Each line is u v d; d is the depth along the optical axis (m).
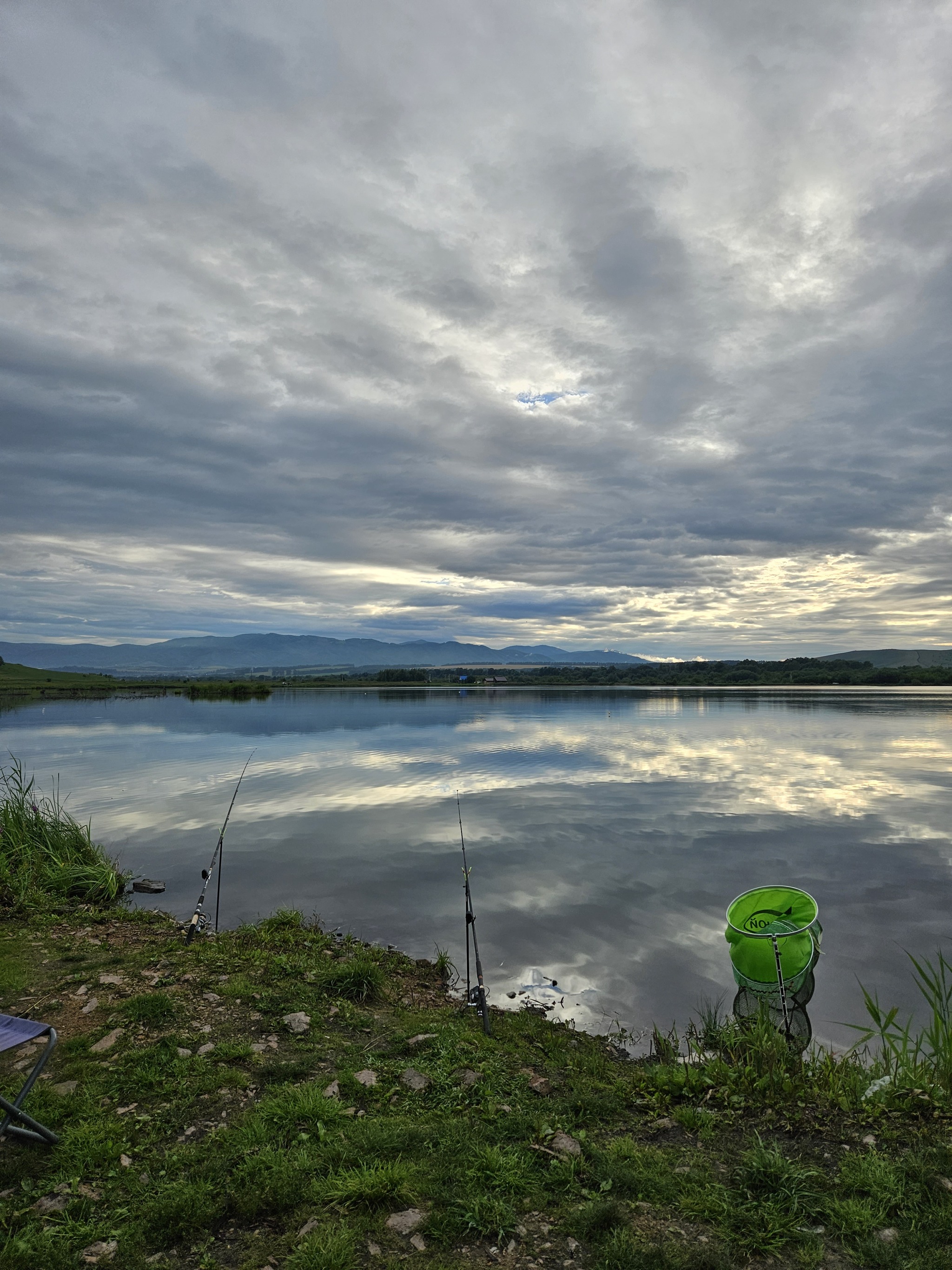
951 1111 4.49
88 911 9.59
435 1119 4.41
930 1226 3.38
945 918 10.48
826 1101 4.73
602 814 18.52
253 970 7.14
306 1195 3.55
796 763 28.53
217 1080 4.71
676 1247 3.26
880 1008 7.54
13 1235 3.22
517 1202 3.58
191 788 22.25
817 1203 3.59
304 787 22.67
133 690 108.00
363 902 11.27
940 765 27.83
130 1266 3.07
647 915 10.66
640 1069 5.69
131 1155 3.88
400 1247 3.23
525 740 37.62
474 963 8.77
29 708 67.50
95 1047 5.16
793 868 13.27
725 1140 4.30
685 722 50.34
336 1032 5.84
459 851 14.54
